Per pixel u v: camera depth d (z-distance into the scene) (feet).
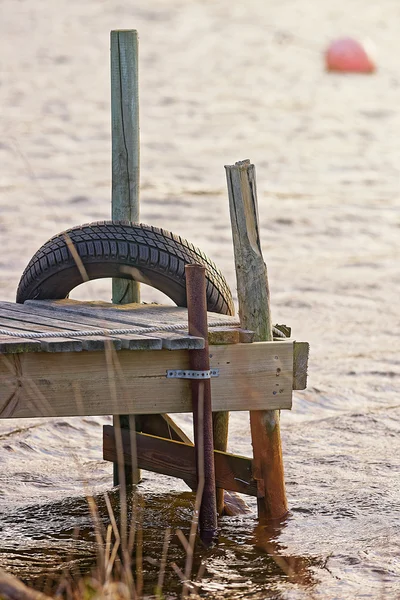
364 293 102.94
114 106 58.90
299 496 55.26
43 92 247.91
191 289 46.55
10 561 47.16
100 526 51.65
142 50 343.26
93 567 46.55
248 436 65.98
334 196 154.92
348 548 48.73
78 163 168.55
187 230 128.36
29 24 400.88
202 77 291.58
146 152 183.32
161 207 140.77
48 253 55.31
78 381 46.65
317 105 252.42
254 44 376.89
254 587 44.55
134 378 47.24
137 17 436.76
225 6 491.72
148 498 55.52
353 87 291.38
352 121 230.27
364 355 82.79
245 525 51.60
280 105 248.93
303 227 134.72
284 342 49.24
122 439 54.65
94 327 48.32
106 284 102.53
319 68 329.11
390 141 206.80
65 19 419.54
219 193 151.43
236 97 258.57
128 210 59.47
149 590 44.24
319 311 96.22
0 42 347.77
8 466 60.13
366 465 60.39
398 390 74.74
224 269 110.11
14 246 116.98
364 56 323.98
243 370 48.78
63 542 49.62
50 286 55.77
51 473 59.31
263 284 49.29
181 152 184.55
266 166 176.86
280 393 49.39
